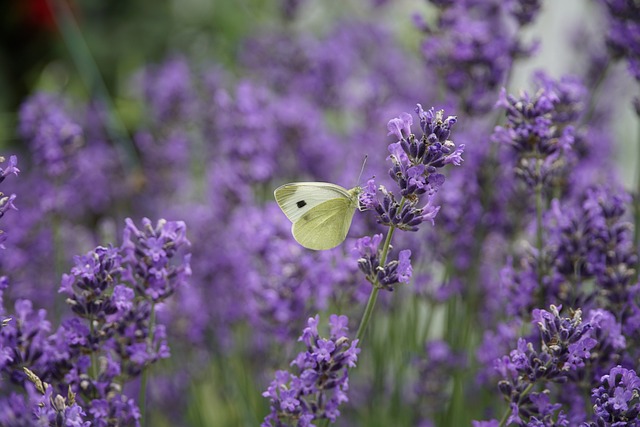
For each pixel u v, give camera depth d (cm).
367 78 88
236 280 77
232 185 79
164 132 89
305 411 62
